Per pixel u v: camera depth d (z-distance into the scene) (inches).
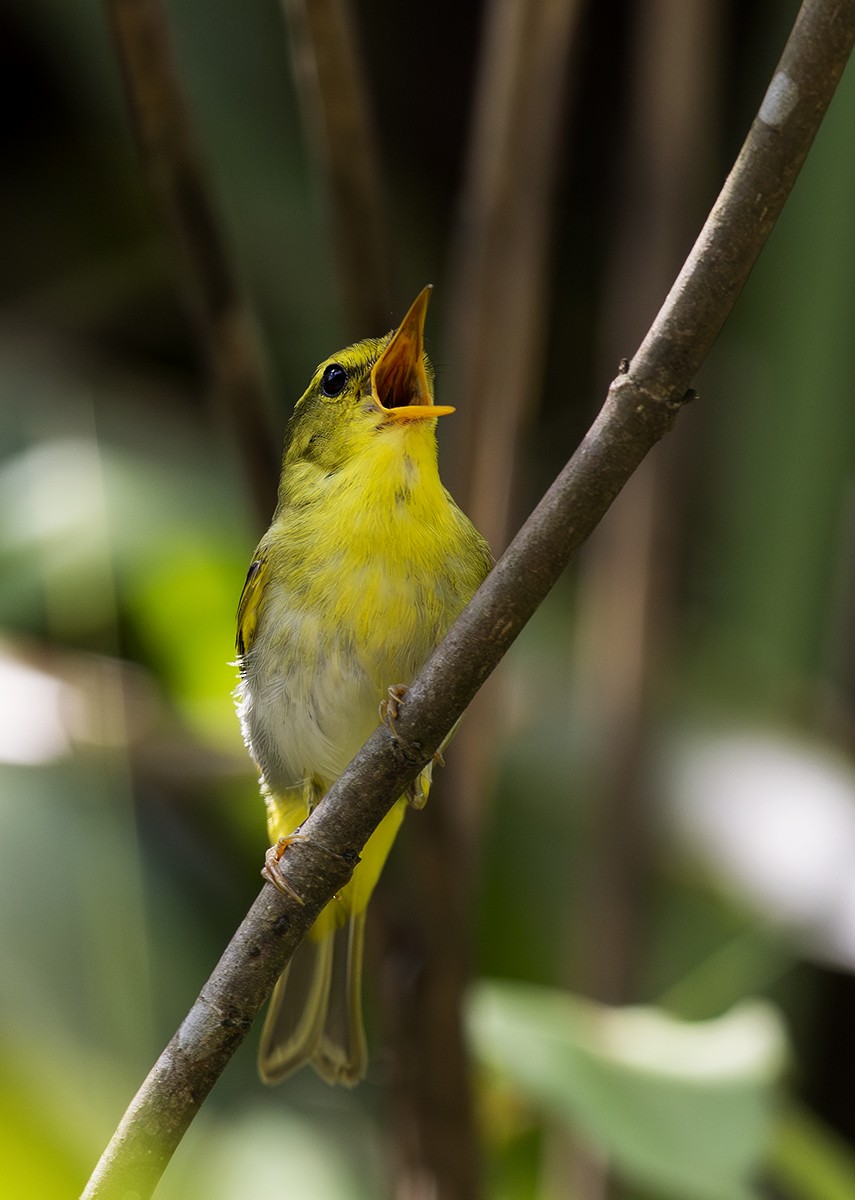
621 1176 262.5
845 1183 234.1
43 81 405.1
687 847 299.1
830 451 337.4
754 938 306.2
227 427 232.5
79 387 358.9
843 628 338.0
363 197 218.5
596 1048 230.8
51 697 289.6
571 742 333.4
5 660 293.9
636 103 330.0
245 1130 287.1
